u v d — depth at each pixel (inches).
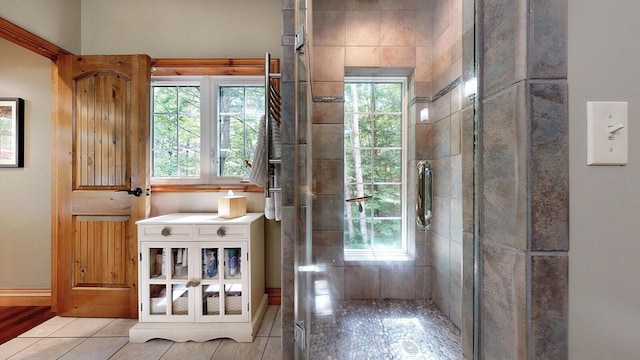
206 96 88.2
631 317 18.9
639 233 19.0
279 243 84.8
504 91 20.1
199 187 85.7
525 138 18.5
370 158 54.7
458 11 39.2
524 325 18.4
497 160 21.0
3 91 85.1
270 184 65.4
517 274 18.8
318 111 54.5
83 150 80.2
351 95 55.1
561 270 18.5
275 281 84.7
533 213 18.4
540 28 18.6
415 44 52.7
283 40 56.0
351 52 55.1
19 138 84.7
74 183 79.9
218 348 63.9
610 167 19.0
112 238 79.0
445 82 45.8
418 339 46.2
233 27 86.0
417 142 50.8
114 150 79.8
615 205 18.9
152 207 86.0
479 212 23.4
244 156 89.3
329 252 52.8
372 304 50.6
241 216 76.7
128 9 85.9
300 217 50.9
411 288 49.3
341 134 54.8
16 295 84.3
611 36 19.1
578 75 18.8
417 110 52.3
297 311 50.2
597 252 18.8
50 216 85.4
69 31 82.4
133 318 77.3
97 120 80.1
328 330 49.8
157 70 85.6
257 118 89.1
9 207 85.2
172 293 69.1
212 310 68.8
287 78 56.0
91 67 79.5
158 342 66.1
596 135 18.8
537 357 18.2
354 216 53.3
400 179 53.6
